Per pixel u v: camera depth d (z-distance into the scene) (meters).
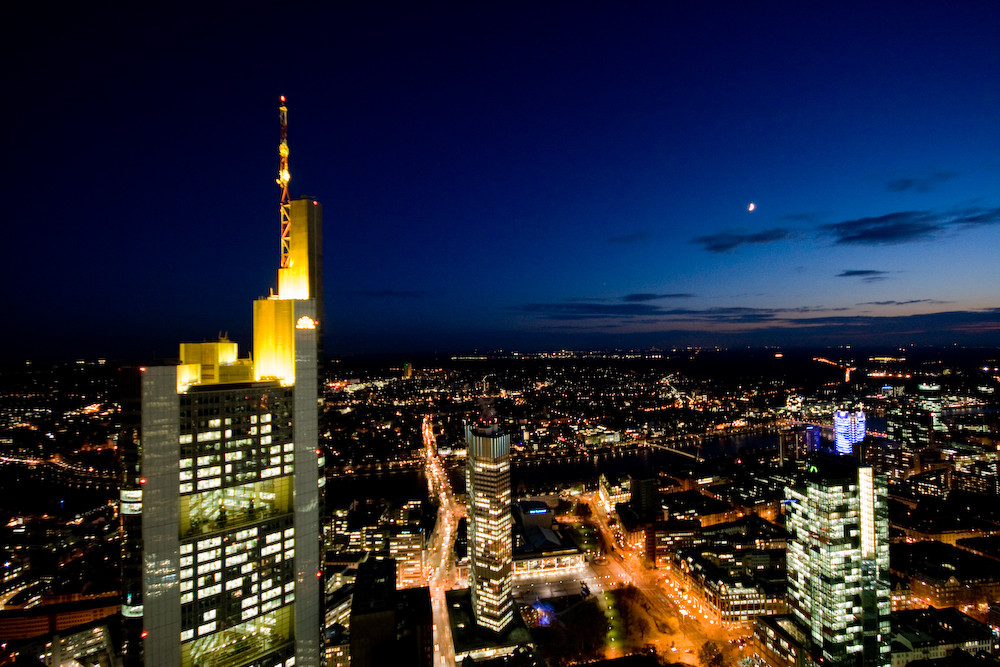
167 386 161.25
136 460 158.75
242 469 175.12
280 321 191.38
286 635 185.50
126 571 159.12
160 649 159.25
